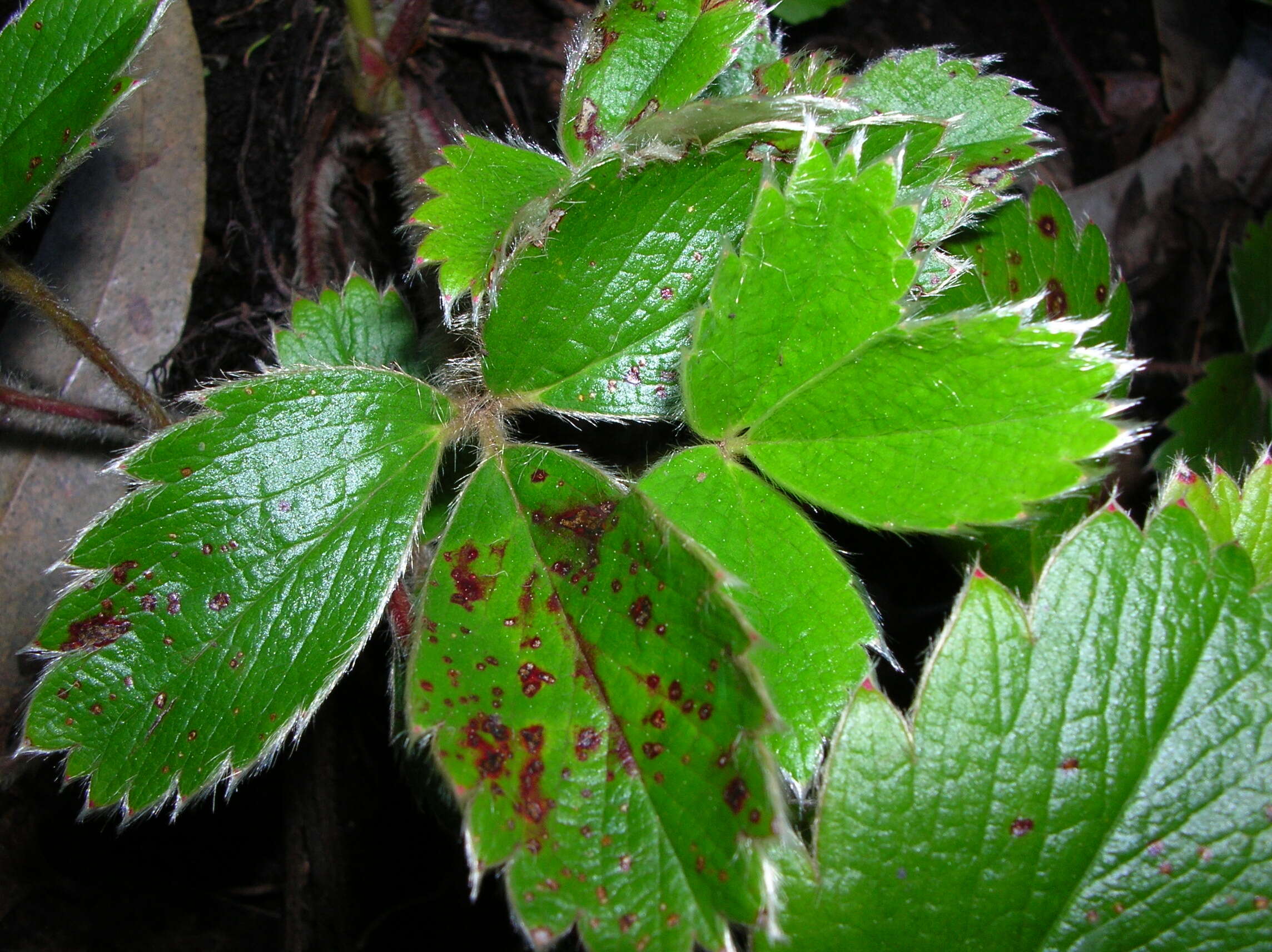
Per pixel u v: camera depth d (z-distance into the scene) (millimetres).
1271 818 107
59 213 171
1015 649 109
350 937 172
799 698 107
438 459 117
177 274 174
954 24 235
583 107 123
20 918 168
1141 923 108
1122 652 109
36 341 167
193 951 174
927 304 125
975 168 132
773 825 90
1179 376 218
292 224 184
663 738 96
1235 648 108
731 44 121
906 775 108
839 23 228
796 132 106
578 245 110
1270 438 193
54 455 162
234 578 112
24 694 157
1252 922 107
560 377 117
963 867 108
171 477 112
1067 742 108
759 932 109
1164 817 108
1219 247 229
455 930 174
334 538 114
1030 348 98
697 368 106
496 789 96
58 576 159
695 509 109
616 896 93
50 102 117
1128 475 198
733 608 94
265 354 179
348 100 182
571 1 203
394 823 176
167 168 176
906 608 162
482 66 197
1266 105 237
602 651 100
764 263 102
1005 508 98
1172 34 243
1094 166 237
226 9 191
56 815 170
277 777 179
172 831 178
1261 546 114
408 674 101
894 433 104
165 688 111
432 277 149
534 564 107
